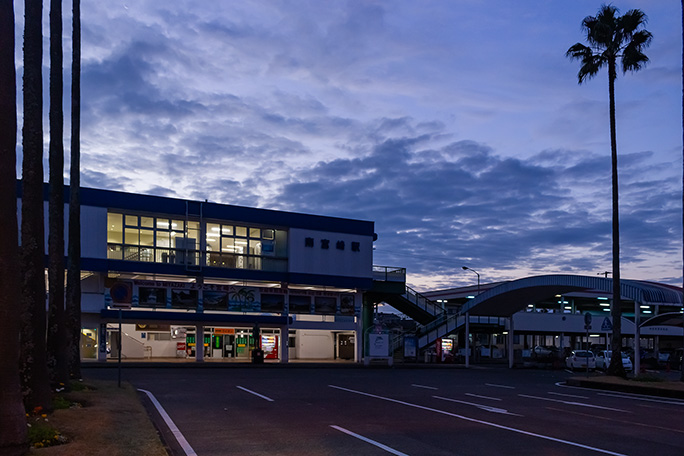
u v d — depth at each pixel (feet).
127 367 99.14
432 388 70.28
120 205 115.96
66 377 51.80
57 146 54.60
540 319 184.24
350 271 140.05
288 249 134.00
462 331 160.25
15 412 25.03
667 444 35.09
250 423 40.37
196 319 121.08
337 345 148.97
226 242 129.70
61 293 52.39
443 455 30.81
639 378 77.25
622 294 92.79
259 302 130.82
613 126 93.15
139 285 118.32
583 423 42.93
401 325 218.18
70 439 30.07
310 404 51.65
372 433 36.96
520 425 41.11
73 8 64.39
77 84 64.03
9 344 25.04
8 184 25.55
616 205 91.50
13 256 25.44
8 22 25.93
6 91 25.61
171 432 36.65
